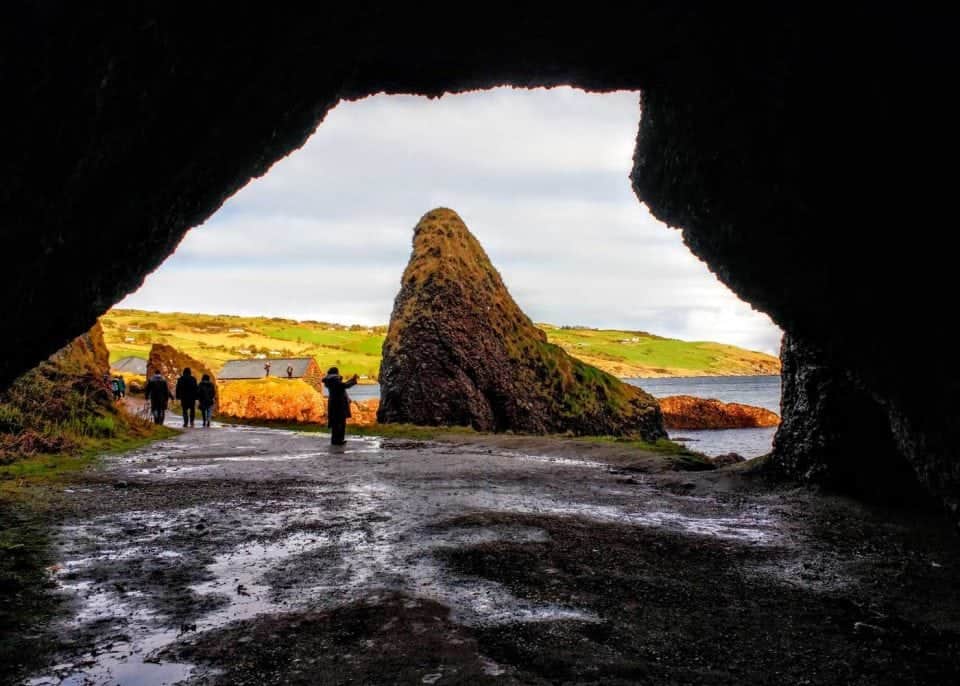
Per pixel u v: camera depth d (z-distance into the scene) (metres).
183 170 5.08
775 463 10.94
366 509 8.63
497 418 25.66
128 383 47.25
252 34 4.31
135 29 3.49
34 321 4.95
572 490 10.48
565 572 5.86
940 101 3.67
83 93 3.48
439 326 25.56
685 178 6.06
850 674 3.94
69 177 3.84
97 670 3.85
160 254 6.05
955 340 4.12
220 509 8.57
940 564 6.40
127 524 7.62
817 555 6.69
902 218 4.14
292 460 14.23
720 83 4.80
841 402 9.61
